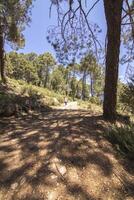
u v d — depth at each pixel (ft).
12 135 26.07
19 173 18.37
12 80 87.81
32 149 21.86
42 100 65.26
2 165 19.56
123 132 24.99
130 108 41.19
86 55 44.24
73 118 32.19
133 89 40.04
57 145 22.15
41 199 15.80
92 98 116.57
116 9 30.96
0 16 63.21
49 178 17.49
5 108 35.53
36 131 26.89
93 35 42.04
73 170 18.63
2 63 75.82
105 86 31.71
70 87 233.55
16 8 66.08
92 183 17.62
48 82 289.12
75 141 22.94
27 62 269.23
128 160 21.29
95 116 32.50
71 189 16.75
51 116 37.19
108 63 31.42
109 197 16.61
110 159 20.90
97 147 22.40
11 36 73.31
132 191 17.51
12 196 16.24
